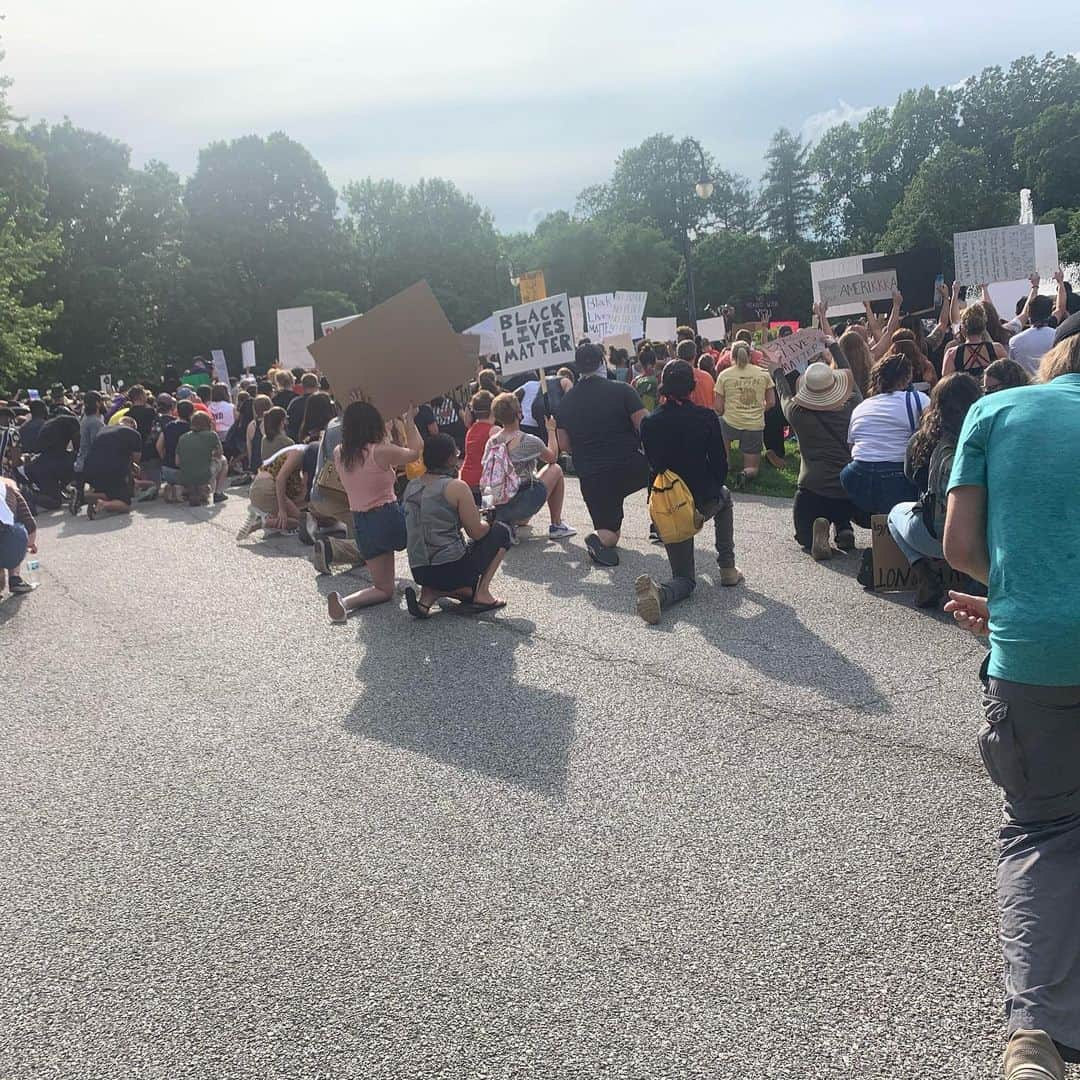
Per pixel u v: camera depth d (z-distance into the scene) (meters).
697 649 6.22
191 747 5.35
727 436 12.12
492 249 88.00
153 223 59.06
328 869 3.98
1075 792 2.51
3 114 35.38
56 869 4.14
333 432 9.67
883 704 5.15
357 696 5.93
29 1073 2.94
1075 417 2.56
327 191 70.12
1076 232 67.50
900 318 11.21
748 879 3.67
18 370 34.53
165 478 15.23
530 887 3.73
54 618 8.38
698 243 98.44
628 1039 2.90
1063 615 2.43
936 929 3.30
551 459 9.81
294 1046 2.97
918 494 7.18
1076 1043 2.31
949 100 93.25
